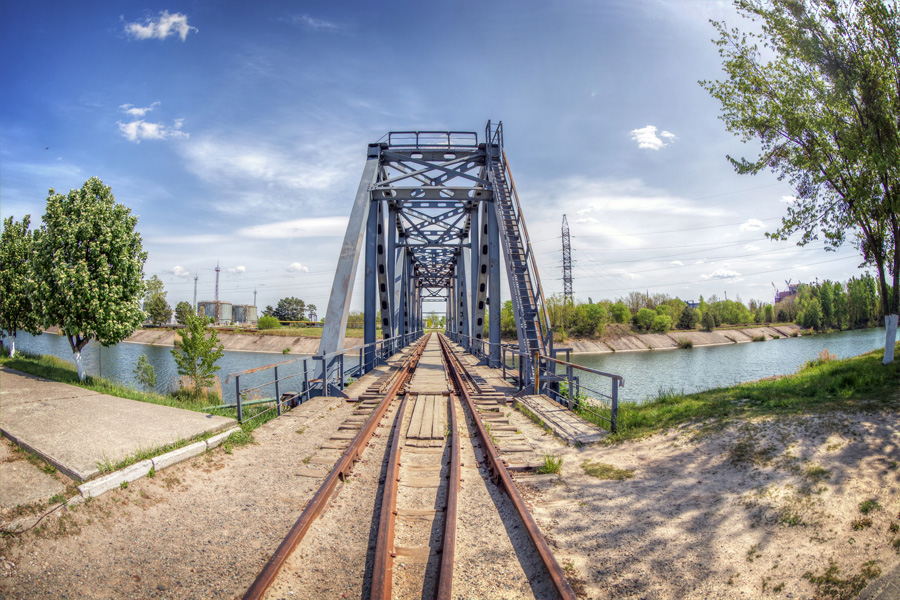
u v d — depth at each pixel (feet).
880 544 11.25
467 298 107.04
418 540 12.89
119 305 37.29
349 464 18.45
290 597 10.23
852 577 10.44
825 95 25.25
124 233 37.76
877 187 25.16
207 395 48.83
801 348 155.02
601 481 16.87
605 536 12.80
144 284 40.40
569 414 28.48
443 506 14.94
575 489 16.29
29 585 10.36
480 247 71.41
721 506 13.71
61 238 35.45
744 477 15.14
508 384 42.09
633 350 200.64
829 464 14.62
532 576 11.08
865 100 24.49
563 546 12.39
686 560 11.51
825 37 24.90
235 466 18.58
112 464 15.46
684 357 150.82
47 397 24.36
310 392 35.76
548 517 14.14
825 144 25.53
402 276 96.43
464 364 60.95
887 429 16.21
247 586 10.72
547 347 38.88
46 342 137.49
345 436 22.97
